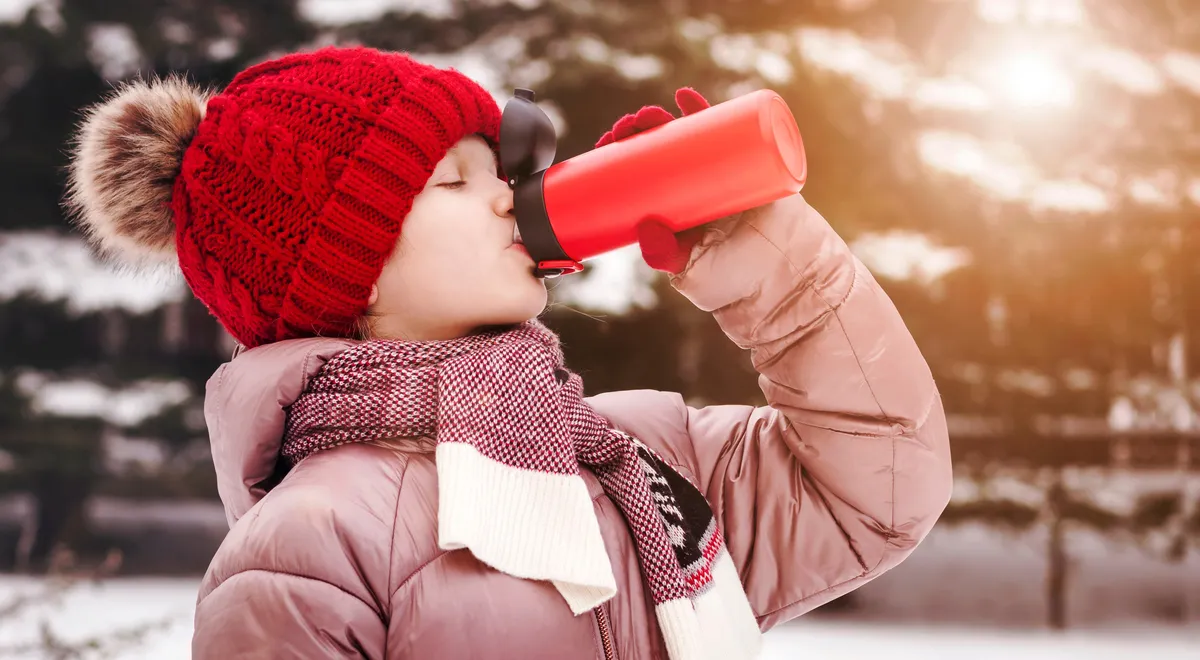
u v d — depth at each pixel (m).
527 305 1.11
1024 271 5.66
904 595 6.66
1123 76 6.45
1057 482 5.83
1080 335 5.91
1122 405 6.18
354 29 6.64
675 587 1.04
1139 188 5.95
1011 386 5.70
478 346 1.06
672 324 5.07
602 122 5.37
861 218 5.77
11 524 8.80
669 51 5.49
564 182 1.06
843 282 1.10
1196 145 6.33
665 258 1.04
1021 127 6.31
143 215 1.20
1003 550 8.40
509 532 0.93
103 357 7.98
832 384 1.11
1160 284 5.96
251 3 8.05
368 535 0.93
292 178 1.09
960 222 5.71
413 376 1.02
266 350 1.08
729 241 1.09
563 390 1.09
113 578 6.62
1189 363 6.11
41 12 7.69
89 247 1.30
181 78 1.27
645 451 1.17
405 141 1.08
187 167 1.14
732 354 5.20
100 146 1.20
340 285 1.09
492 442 0.96
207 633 0.89
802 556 1.20
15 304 7.08
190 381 8.25
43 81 8.06
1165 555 5.92
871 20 6.93
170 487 7.63
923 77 6.30
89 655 2.53
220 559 0.94
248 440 1.05
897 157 5.64
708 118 1.00
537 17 6.12
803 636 5.42
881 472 1.13
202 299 1.23
